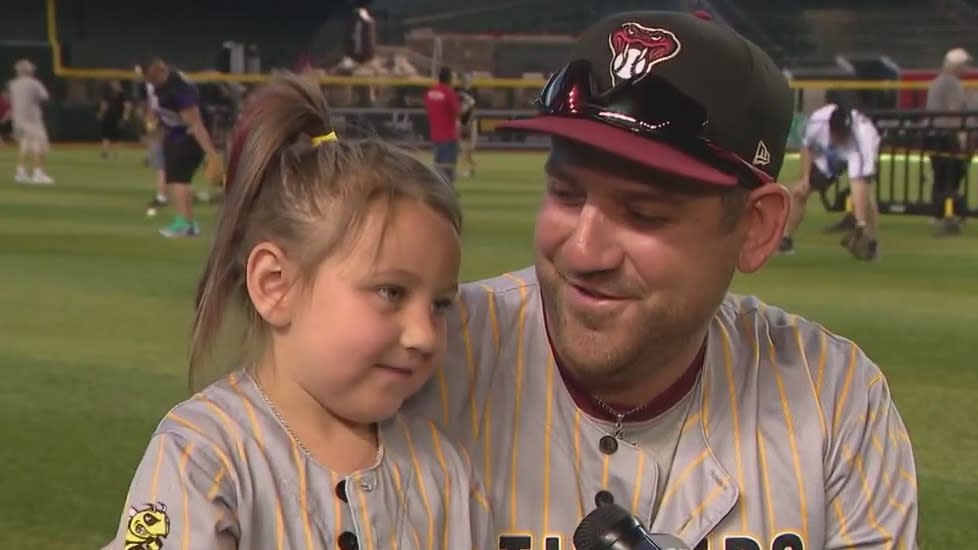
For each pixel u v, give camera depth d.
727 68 1.80
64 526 3.94
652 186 1.77
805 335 2.21
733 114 1.79
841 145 11.74
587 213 1.81
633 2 40.88
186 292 8.66
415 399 2.07
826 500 2.10
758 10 40.09
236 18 40.28
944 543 3.82
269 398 1.93
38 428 5.03
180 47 39.91
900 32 39.81
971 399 5.65
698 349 2.02
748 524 2.03
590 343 1.88
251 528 1.84
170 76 12.27
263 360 1.97
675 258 1.81
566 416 2.06
